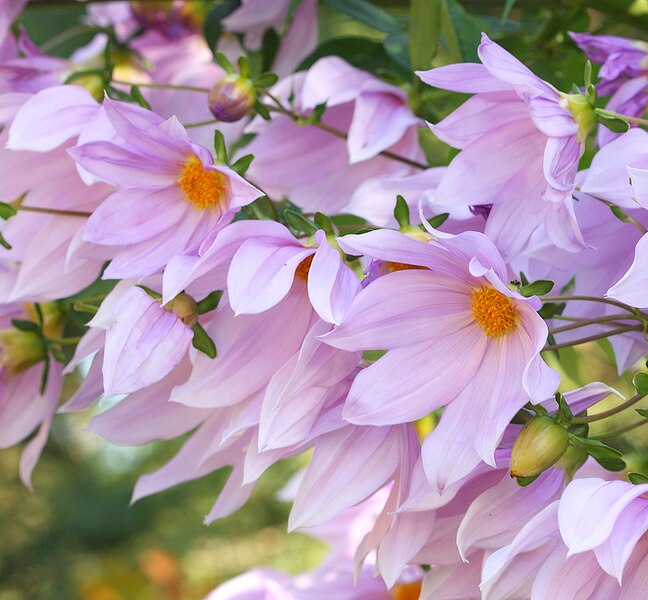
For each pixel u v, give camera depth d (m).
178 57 1.32
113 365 0.95
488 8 1.31
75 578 4.60
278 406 0.93
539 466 0.93
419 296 0.94
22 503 4.75
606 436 0.94
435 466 0.92
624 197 0.94
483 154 0.96
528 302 0.90
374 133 1.11
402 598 1.19
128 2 1.37
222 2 1.29
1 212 1.03
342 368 0.94
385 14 1.24
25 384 1.12
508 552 0.90
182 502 4.63
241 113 1.10
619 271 1.02
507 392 0.93
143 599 3.88
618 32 1.25
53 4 1.32
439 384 0.94
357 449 0.96
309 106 1.12
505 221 0.96
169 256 0.98
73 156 0.98
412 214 1.03
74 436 4.73
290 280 0.92
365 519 1.22
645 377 0.93
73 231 1.05
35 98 1.03
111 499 4.68
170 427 1.04
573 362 1.24
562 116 0.94
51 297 1.05
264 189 1.15
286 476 4.36
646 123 0.95
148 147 0.98
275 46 1.24
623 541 0.88
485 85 0.94
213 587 4.25
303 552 4.45
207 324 0.97
